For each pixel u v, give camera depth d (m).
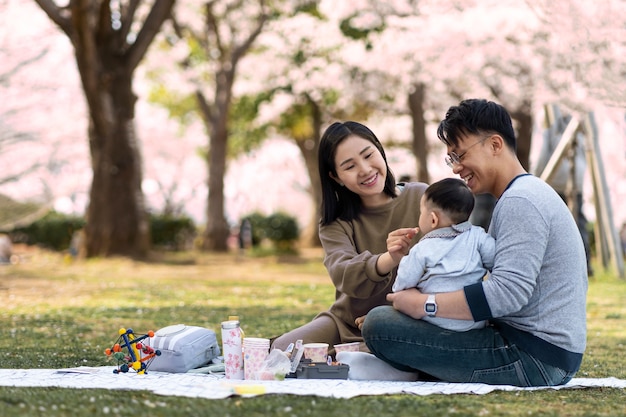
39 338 5.22
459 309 2.97
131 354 3.43
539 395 2.90
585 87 10.73
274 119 24.84
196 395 2.71
